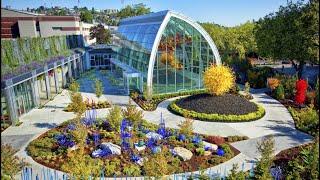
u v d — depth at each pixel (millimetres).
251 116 24156
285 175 14828
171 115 25422
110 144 18109
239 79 39438
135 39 36594
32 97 27578
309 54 31766
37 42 34906
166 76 31359
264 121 23891
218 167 16391
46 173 15805
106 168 15773
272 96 31469
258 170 13352
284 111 26500
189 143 19047
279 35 35125
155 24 31656
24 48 31125
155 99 30156
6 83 22172
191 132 20250
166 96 30922
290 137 20500
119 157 17188
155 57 30266
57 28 74812
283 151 18172
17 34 71875
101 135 19953
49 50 38875
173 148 18219
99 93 28484
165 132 20688
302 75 36812
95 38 96062
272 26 36750
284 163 16453
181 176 15383
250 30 63656
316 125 20953
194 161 16938
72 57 41188
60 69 36344
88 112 26094
